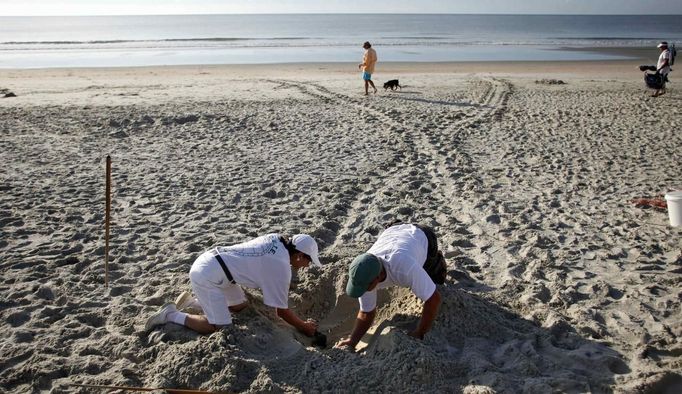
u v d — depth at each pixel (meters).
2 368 4.07
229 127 12.58
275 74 24.17
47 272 5.60
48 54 37.16
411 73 25.12
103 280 5.44
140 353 4.18
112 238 6.48
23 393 3.81
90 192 8.11
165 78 22.23
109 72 24.77
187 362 3.93
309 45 47.56
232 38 58.78
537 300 4.99
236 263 4.21
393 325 4.40
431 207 7.55
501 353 4.13
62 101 15.92
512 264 5.78
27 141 11.12
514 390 3.70
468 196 7.98
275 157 10.12
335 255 5.95
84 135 11.70
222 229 6.79
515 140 11.44
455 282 5.35
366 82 17.44
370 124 12.91
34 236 6.52
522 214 7.26
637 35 71.38
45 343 4.34
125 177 8.85
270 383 3.72
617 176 8.91
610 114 14.08
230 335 4.16
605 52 40.25
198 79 21.83
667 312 4.79
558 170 9.29
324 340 4.46
